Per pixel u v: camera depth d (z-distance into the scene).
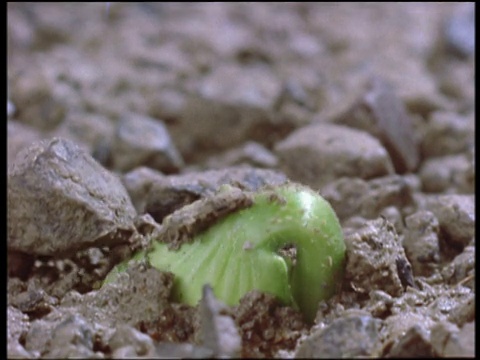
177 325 0.17
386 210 0.22
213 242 0.17
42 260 0.19
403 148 0.26
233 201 0.17
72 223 0.18
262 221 0.17
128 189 0.23
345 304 0.18
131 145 0.26
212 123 0.28
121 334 0.17
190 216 0.18
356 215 0.23
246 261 0.17
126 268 0.18
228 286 0.17
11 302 0.18
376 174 0.24
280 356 0.17
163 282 0.17
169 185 0.21
